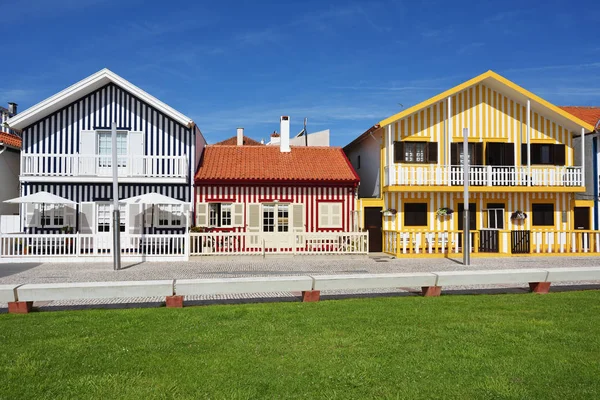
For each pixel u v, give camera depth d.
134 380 5.86
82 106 22.67
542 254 22.02
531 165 24.12
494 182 23.20
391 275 11.12
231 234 20.83
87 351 6.97
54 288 9.80
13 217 22.28
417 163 23.28
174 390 5.56
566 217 24.19
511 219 23.62
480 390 5.57
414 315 9.12
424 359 6.57
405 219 23.22
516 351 6.90
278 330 8.07
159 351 6.96
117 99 22.75
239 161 24.69
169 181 22.09
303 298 10.76
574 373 6.06
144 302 11.33
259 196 23.03
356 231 23.16
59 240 20.02
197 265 18.69
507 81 23.00
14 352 6.94
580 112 27.48
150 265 18.73
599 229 24.69
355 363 6.42
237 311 9.60
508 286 13.27
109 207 22.39
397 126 23.28
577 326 8.23
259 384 5.73
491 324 8.37
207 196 22.78
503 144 23.77
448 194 23.44
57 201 20.42
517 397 5.38
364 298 11.16
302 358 6.63
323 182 23.30
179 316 9.20
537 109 24.09
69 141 22.55
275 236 21.38
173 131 22.88
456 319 8.79
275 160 25.02
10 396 5.42
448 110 23.22
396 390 5.57
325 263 19.22
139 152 22.67
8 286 9.90
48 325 8.55
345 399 5.33
